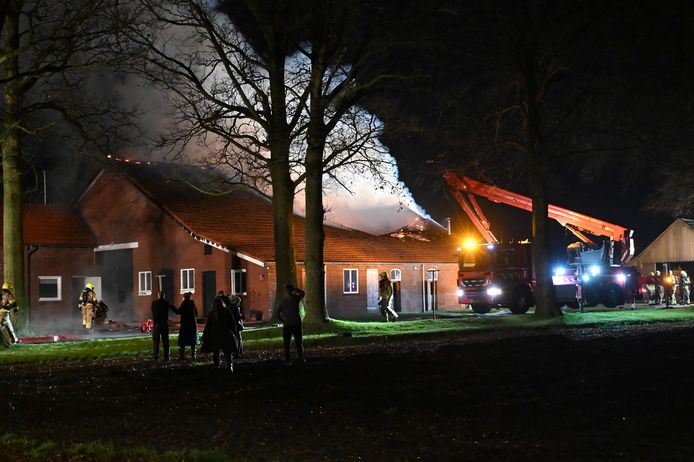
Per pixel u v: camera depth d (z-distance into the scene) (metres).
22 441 11.75
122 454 10.88
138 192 49.66
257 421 13.95
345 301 47.97
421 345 27.94
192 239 47.16
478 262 45.88
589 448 11.52
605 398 15.72
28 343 30.56
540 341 27.86
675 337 28.27
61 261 49.94
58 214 51.84
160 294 24.64
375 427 13.33
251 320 42.97
